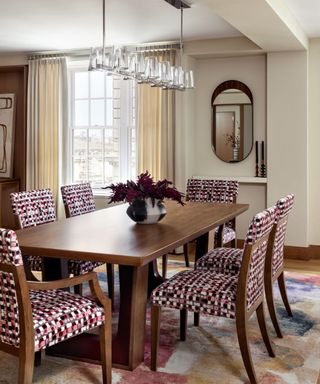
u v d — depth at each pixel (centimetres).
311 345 325
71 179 673
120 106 651
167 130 596
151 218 340
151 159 607
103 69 372
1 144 695
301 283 469
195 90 619
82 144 672
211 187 514
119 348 289
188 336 341
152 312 289
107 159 663
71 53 639
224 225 471
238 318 268
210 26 516
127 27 521
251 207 602
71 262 362
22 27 521
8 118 692
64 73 643
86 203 456
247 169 606
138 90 607
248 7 374
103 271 517
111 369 273
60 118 652
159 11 461
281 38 490
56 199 655
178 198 339
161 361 301
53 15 475
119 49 381
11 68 672
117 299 422
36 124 658
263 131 594
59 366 293
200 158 626
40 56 652
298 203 568
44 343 235
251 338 337
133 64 391
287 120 565
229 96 605
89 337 297
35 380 276
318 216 576
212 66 609
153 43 593
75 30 535
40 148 657
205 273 310
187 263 530
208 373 286
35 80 655
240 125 604
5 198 677
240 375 284
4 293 233
